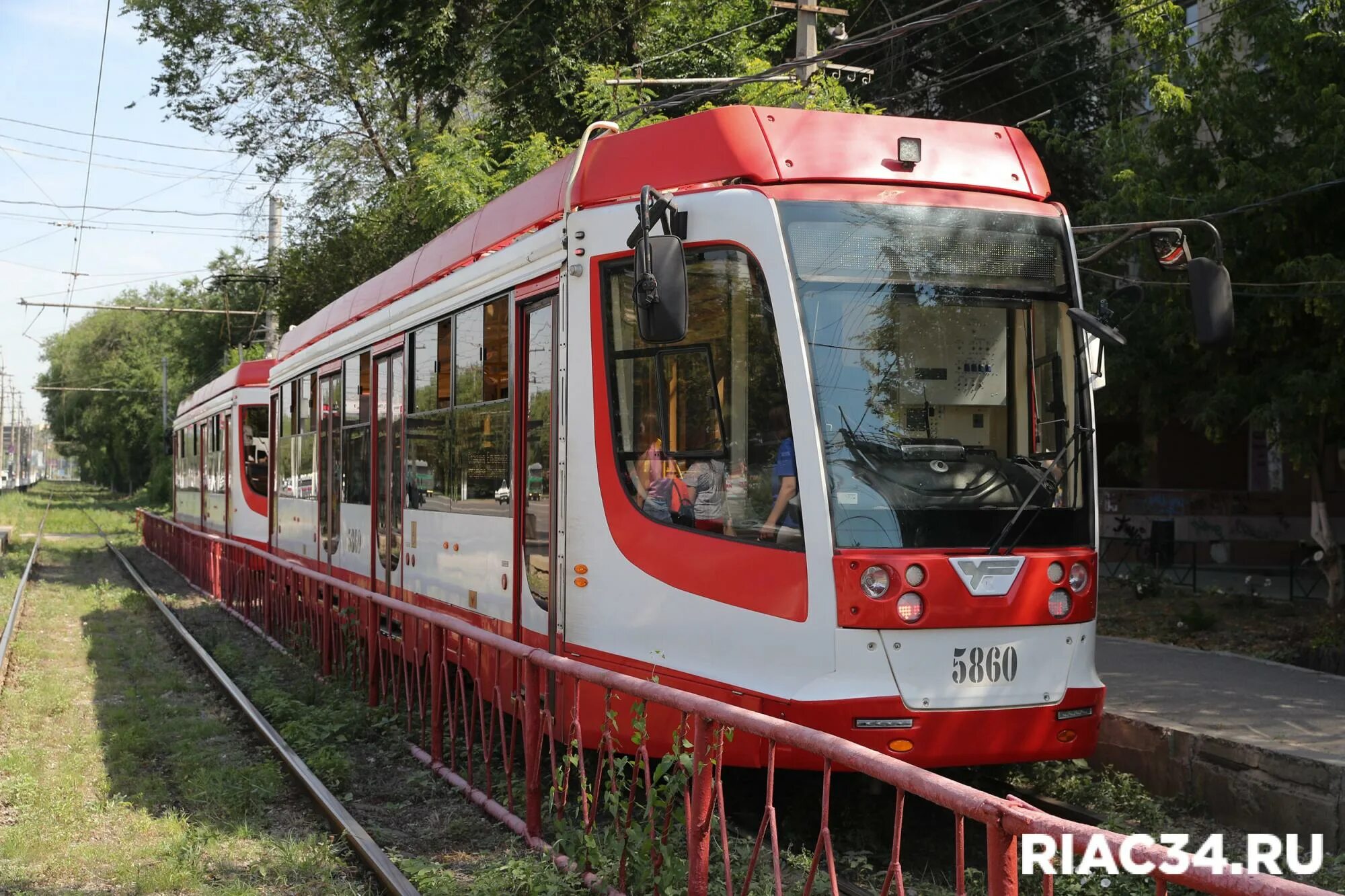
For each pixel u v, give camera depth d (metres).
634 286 5.65
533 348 7.29
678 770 4.66
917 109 20.16
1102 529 20.91
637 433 6.50
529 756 5.87
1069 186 19.31
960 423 6.05
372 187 27.94
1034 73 18.58
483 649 7.41
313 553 12.72
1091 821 6.54
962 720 5.72
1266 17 11.68
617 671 6.46
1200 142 13.06
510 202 7.93
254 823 6.59
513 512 7.43
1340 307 11.12
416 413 9.38
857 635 5.65
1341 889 5.57
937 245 6.17
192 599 19.20
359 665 9.87
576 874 5.18
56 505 66.56
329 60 27.00
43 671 12.02
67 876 5.78
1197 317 6.10
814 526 5.73
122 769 7.93
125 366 77.06
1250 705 8.12
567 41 19.25
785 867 5.52
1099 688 6.09
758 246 6.02
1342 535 19.78
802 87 13.24
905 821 6.71
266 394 20.17
